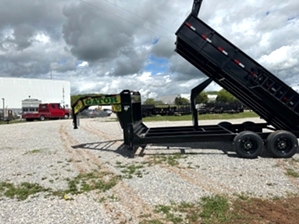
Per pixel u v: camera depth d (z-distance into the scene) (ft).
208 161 19.27
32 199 12.60
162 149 24.44
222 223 9.64
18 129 49.73
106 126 53.52
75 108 25.49
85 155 22.85
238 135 19.99
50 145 28.78
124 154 22.80
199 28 21.04
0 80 143.84
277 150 19.61
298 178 14.82
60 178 16.02
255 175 15.49
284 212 10.48
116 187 14.05
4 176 16.67
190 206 11.27
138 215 10.50
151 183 14.55
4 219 10.38
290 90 19.98
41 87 160.56
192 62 25.99
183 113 91.56
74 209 11.27
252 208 10.89
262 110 24.90
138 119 27.09
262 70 20.36
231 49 20.79
